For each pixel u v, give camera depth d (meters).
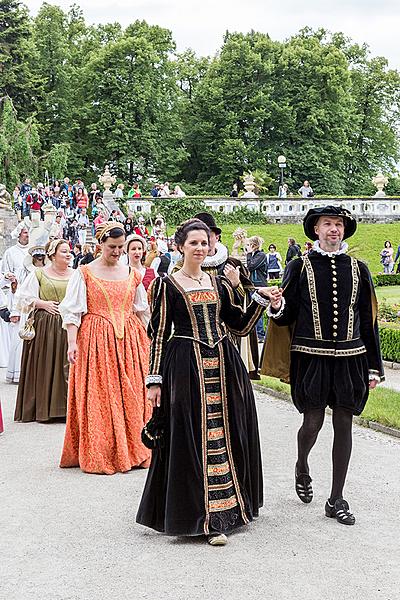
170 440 5.11
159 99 58.84
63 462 6.84
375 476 6.46
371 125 65.31
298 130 60.62
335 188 59.56
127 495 6.04
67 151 51.38
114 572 4.56
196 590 4.29
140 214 38.75
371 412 8.45
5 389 10.77
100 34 65.81
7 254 12.75
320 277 5.46
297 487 5.81
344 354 5.39
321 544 4.95
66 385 8.66
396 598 4.18
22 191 36.31
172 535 5.03
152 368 5.21
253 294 5.42
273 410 9.24
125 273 7.20
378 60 66.94
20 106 55.22
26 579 4.48
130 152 57.75
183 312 5.28
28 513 5.63
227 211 40.84
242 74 60.22
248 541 5.01
